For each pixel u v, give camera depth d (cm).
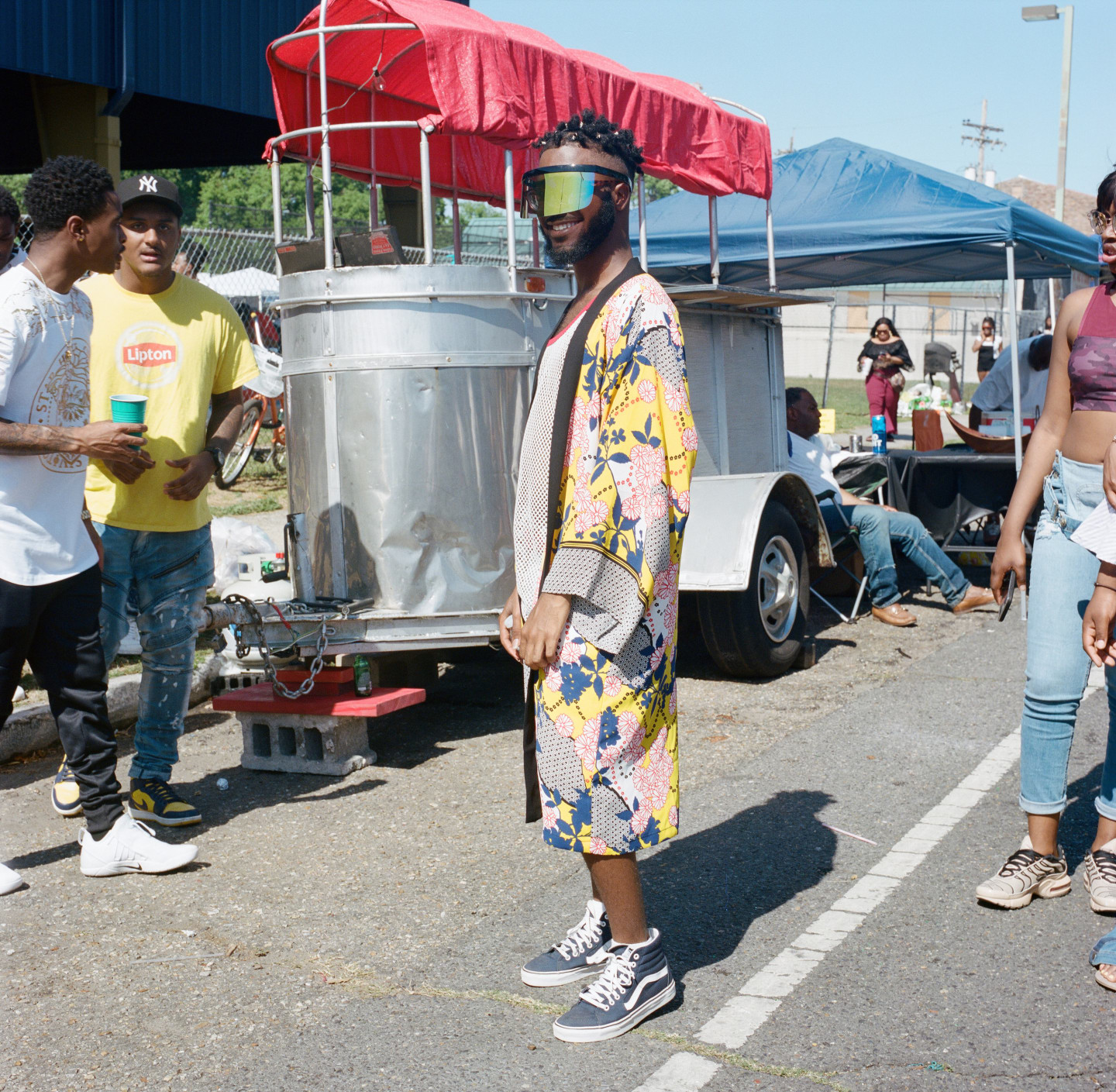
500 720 564
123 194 409
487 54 492
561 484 271
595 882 298
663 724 278
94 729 380
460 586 505
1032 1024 278
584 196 267
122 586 425
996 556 358
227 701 491
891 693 593
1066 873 353
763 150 718
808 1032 277
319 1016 290
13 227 422
